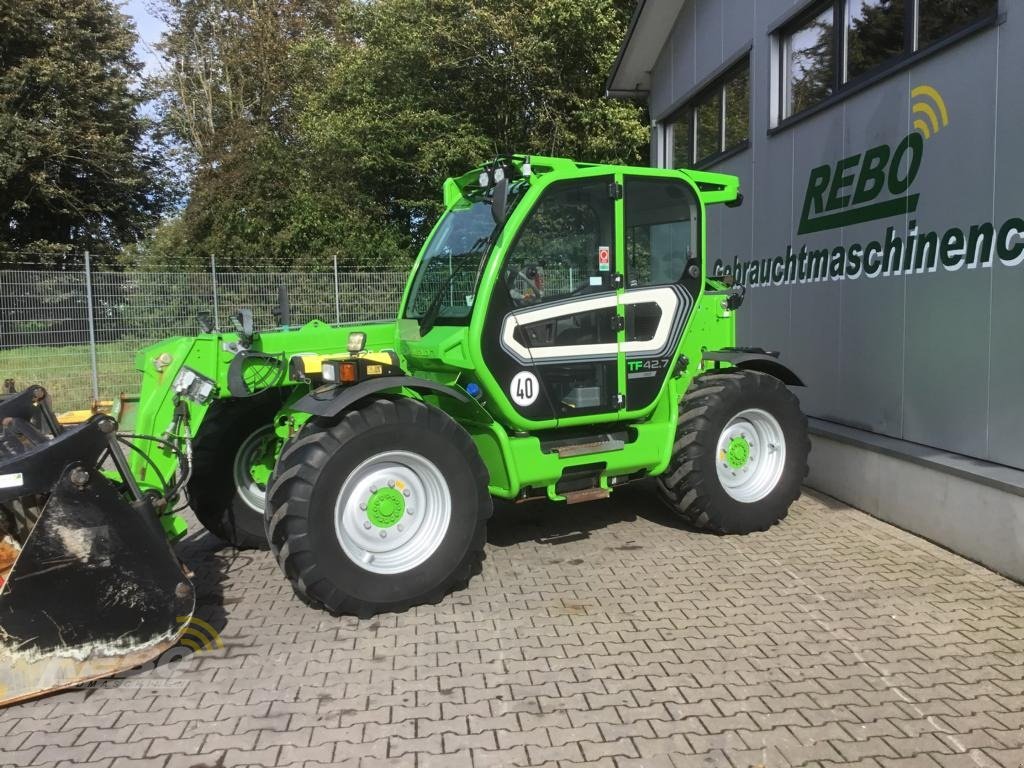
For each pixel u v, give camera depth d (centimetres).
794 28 671
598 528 510
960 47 463
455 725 276
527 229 412
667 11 913
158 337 1174
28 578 289
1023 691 297
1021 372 423
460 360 409
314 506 350
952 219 472
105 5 2219
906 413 516
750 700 292
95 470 305
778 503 495
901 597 389
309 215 1845
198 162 2217
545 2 1659
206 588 416
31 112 2047
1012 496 407
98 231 2253
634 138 1723
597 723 277
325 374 376
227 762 256
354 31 2073
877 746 262
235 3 2428
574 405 437
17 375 1090
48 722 282
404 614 376
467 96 1864
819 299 618
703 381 494
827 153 605
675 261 471
